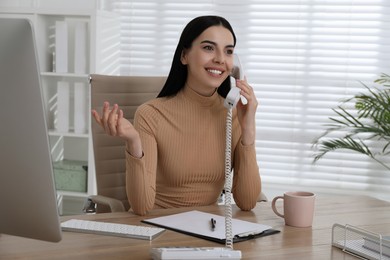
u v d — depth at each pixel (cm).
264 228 176
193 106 223
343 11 374
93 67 353
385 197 380
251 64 386
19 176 121
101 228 171
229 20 386
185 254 142
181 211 201
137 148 195
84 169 365
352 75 378
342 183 384
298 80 383
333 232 164
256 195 209
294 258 152
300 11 378
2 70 114
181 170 220
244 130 215
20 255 148
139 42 395
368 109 348
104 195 251
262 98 387
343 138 376
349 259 152
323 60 379
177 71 226
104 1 394
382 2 370
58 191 366
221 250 145
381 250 148
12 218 126
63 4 395
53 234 124
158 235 168
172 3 391
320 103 382
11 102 115
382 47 374
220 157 223
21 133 117
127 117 255
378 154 374
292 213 184
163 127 220
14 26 111
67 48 366
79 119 362
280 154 388
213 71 216
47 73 362
